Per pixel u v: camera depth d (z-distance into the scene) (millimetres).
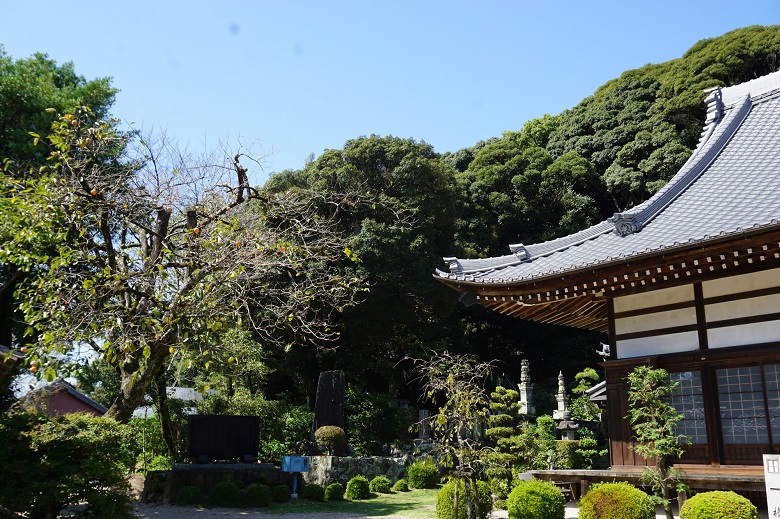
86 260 9773
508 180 38031
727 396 9953
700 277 10188
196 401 21422
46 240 9852
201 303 9047
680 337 10633
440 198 30391
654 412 9219
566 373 34344
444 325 31766
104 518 9188
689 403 10320
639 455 10641
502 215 36500
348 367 27797
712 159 13508
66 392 25766
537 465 18578
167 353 10570
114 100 18516
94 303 8852
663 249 9531
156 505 15883
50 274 9352
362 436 23984
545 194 37938
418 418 26422
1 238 9758
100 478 9188
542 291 11266
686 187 12797
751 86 15094
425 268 27125
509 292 11648
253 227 10820
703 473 9805
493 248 36719
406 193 29734
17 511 8883
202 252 9742
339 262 25125
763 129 13773
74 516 9391
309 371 27844
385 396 25484
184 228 10664
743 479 8977
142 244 11281
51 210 9227
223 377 21125
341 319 26703
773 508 7590
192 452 17312
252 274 10336
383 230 26969
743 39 40469
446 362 13469
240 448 18203
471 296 12320
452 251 30844
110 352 8438
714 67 38781
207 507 15523
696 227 10516
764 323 9695
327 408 22203
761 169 12172
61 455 8875
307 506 16031
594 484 10094
